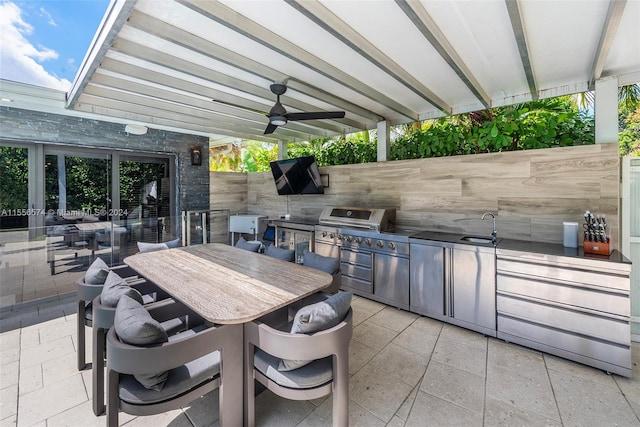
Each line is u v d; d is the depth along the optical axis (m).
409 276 3.35
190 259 2.83
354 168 4.68
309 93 3.15
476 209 3.45
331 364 1.63
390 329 2.95
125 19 1.75
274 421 1.77
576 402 1.91
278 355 1.51
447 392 2.01
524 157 3.10
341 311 1.66
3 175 3.66
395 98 3.51
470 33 2.12
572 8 1.83
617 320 2.16
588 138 3.10
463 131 3.81
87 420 1.77
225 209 6.07
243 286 2.03
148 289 2.57
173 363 1.40
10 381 2.11
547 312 2.45
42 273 3.62
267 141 6.23
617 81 2.66
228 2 1.76
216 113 4.03
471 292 2.87
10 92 3.03
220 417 1.61
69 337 2.76
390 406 1.88
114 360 1.38
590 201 2.74
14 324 3.03
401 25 2.02
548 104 3.68
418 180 3.95
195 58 2.47
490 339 2.74
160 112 3.91
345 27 2.01
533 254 2.49
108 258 4.21
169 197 5.28
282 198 5.91
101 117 4.07
